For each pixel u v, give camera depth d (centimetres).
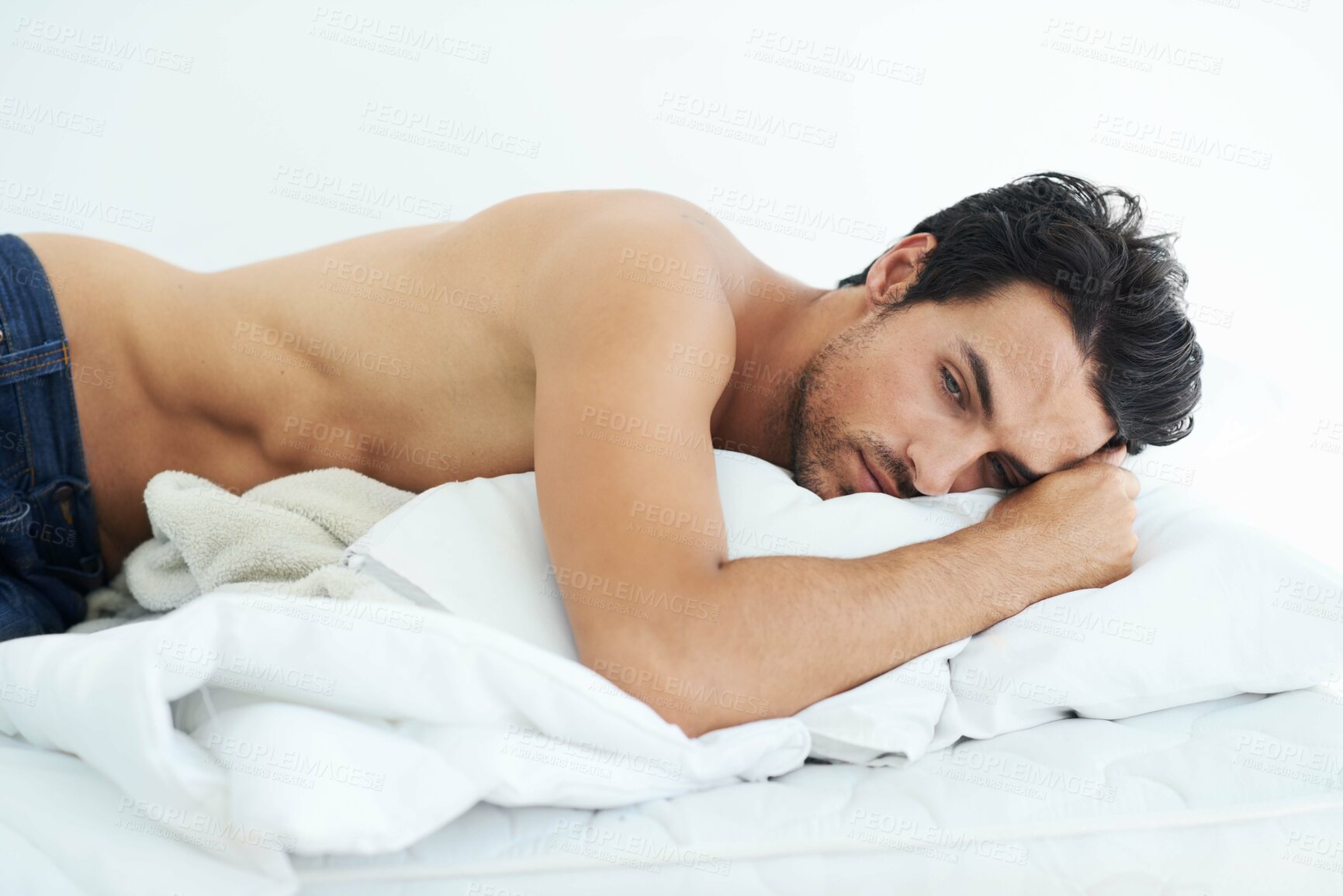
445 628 67
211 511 95
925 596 86
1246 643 90
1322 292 183
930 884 69
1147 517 107
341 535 97
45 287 106
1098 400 102
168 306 112
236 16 178
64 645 71
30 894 61
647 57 184
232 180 178
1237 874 73
